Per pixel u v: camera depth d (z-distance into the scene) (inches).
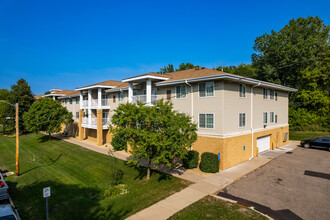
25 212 394.0
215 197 432.5
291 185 491.8
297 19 1412.4
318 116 1326.3
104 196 461.4
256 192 458.0
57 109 1186.6
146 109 507.2
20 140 1322.6
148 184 519.5
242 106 706.8
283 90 1007.6
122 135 522.3
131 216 359.9
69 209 395.9
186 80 681.6
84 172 648.4
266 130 849.5
